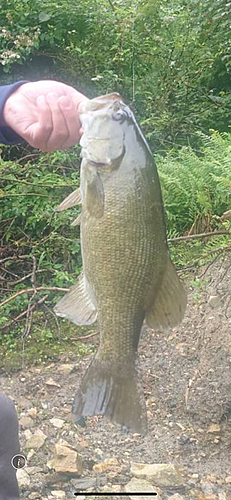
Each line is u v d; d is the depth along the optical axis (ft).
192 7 7.79
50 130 2.02
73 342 5.18
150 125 7.54
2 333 5.31
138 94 7.75
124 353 2.10
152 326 2.12
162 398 4.38
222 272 4.97
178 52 8.00
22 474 3.69
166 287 2.10
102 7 7.62
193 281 4.97
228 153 5.65
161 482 3.63
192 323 4.85
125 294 2.06
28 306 5.45
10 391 4.57
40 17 7.27
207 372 4.38
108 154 1.99
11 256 6.07
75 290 2.13
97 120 2.00
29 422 4.18
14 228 6.14
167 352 4.75
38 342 5.17
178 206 5.68
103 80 7.53
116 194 2.01
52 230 6.13
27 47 6.98
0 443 2.74
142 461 3.84
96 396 2.07
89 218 2.04
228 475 3.74
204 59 7.97
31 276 5.61
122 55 7.53
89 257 2.07
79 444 3.96
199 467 3.81
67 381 4.67
